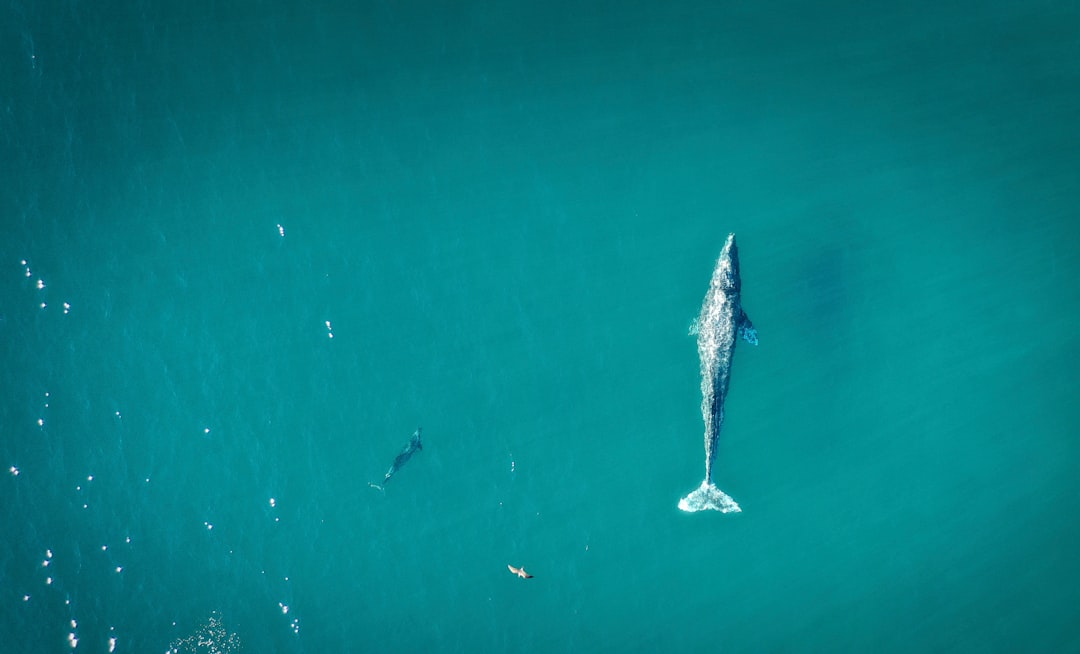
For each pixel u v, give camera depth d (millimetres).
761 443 32531
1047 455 34188
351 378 32406
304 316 32688
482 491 31859
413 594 30922
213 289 32656
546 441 32406
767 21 35594
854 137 35406
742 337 31156
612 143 34562
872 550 32406
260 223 33125
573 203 34094
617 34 35031
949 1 36594
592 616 31031
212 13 33344
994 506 33438
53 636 29641
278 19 33656
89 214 32438
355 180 33656
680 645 31047
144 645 29828
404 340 32812
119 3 32969
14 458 30828
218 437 31703
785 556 31984
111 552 30547
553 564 31359
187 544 30844
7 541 30219
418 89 34250
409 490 31609
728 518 31938
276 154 33469
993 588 32562
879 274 34500
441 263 33406
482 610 30938
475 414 32406
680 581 31453
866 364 33719
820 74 35531
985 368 34531
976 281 35156
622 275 33656
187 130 33156
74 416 31375
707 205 34281
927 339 34344
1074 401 34844
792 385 33000
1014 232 35750
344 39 33969
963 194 35656
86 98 32688
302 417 32031
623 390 32969
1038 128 36594
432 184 33906
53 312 31828
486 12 34594
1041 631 31797
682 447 32750
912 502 33031
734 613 31391
